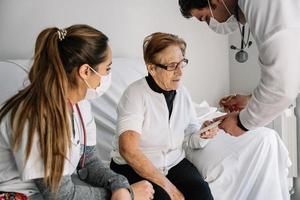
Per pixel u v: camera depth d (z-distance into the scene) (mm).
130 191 1300
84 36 1153
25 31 2379
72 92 1203
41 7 2396
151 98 1595
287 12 1069
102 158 1947
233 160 1718
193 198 1567
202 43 2918
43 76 1117
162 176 1514
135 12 2672
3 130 1145
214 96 3045
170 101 1624
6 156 1180
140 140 1613
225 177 1707
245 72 2895
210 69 2984
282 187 1831
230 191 1716
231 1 1273
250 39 2275
